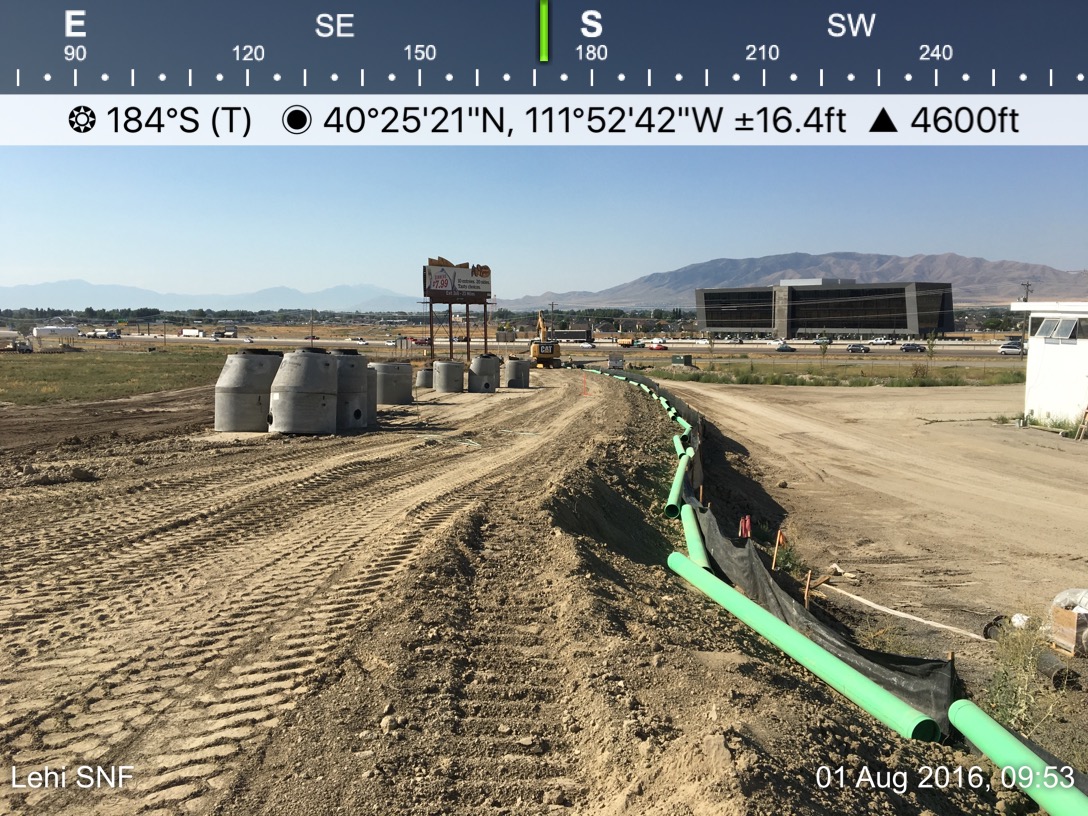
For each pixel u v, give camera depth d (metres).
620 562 10.62
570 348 136.50
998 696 8.89
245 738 5.27
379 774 4.90
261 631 7.04
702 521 13.07
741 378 62.69
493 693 6.18
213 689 5.94
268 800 4.61
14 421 25.61
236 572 8.77
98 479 14.29
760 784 4.86
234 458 17.03
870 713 6.93
